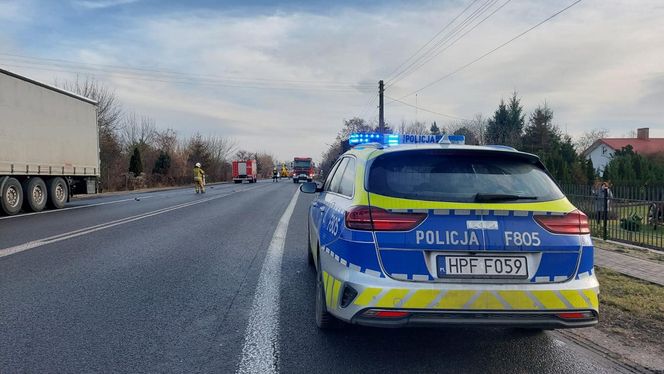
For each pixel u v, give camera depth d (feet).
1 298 16.08
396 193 10.77
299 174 165.89
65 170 52.11
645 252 25.80
